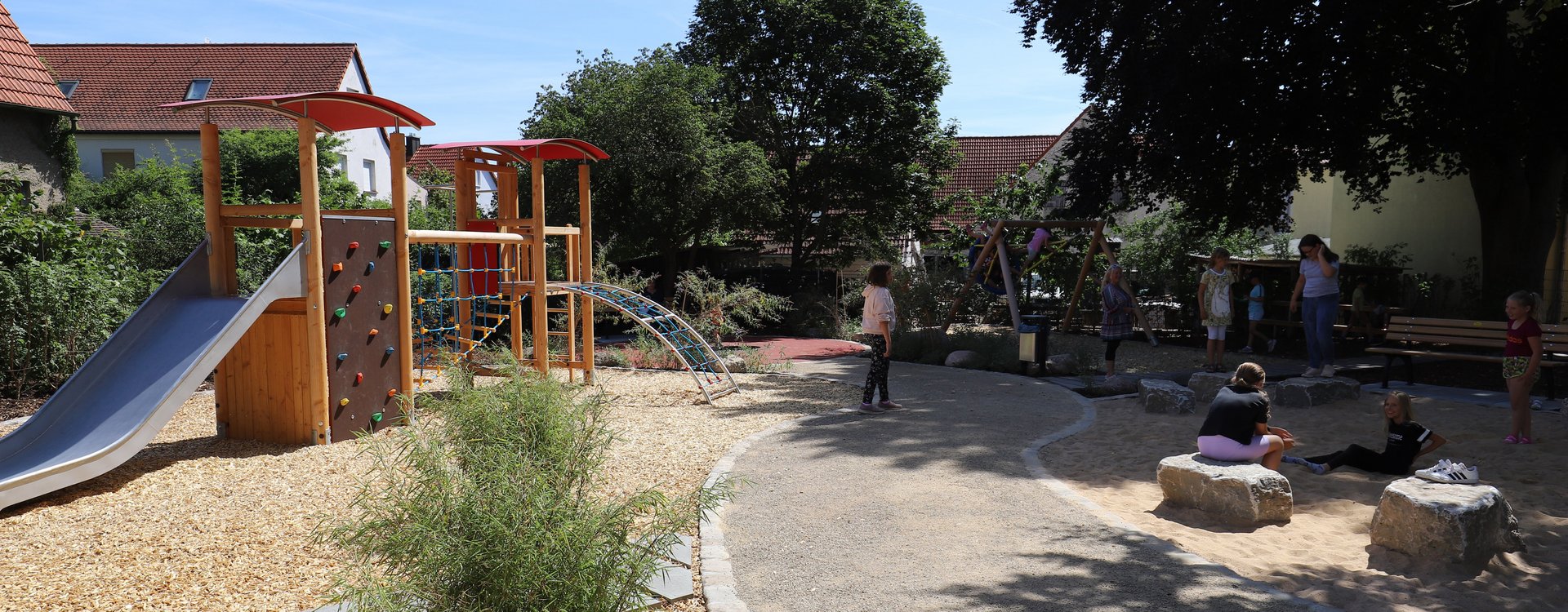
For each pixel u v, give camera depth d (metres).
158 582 4.36
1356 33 13.73
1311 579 4.48
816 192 26.02
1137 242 22.50
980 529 5.25
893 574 4.51
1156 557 4.73
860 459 7.06
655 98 20.52
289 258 7.32
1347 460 6.63
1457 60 15.76
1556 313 18.30
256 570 4.50
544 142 10.42
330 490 5.99
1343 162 15.32
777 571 4.57
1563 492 5.89
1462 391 9.97
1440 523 4.57
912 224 28.55
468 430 4.11
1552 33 14.16
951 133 27.64
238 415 7.89
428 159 37.81
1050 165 28.66
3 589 4.28
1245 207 17.78
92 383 6.90
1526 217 16.12
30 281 9.77
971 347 14.73
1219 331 12.32
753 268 24.67
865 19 25.05
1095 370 12.82
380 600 2.96
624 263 23.64
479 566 2.97
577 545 3.06
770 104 25.69
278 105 7.39
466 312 11.23
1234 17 14.62
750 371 13.14
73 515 5.48
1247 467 5.64
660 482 6.32
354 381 7.93
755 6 24.86
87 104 28.89
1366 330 15.95
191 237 14.41
